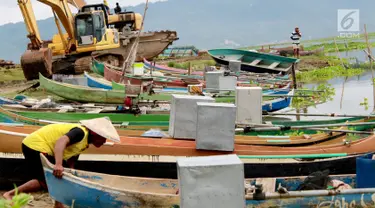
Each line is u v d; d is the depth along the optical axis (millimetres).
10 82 26875
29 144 6770
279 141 9945
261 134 11820
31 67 21641
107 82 20375
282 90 18922
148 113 13250
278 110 17266
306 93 21797
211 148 8609
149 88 16078
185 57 44438
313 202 6461
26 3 22969
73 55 27203
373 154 7887
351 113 17500
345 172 8781
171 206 6445
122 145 8586
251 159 8656
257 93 11203
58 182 6434
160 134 9539
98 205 6461
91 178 7207
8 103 15062
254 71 28734
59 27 26719
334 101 20703
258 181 7656
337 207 6531
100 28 27484
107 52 28719
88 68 26656
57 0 25750
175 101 9227
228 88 17016
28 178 8523
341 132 10078
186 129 9258
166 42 31203
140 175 8617
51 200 8109
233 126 8594
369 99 20938
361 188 6754
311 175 7695
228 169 5516
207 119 8539
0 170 8484
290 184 7680
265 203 6402
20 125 9508
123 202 6438
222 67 25422
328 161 8773
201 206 5512
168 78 20453
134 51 22406
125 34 30062
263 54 28531
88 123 6816
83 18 27078
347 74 32656
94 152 8516
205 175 5492
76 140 6664
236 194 5547
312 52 45469
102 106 15469
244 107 11219
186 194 5477
